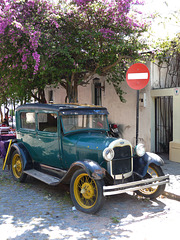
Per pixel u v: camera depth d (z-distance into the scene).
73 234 3.89
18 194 5.80
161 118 9.56
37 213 4.71
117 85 10.59
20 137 6.96
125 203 5.23
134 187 4.71
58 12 7.49
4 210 4.85
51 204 5.17
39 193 5.88
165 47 8.39
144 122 9.45
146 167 5.23
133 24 7.54
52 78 8.38
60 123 5.51
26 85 8.98
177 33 8.81
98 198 4.48
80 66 7.93
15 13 6.88
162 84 9.53
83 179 4.96
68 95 9.59
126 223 4.28
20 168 6.80
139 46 7.65
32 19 7.11
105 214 4.66
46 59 7.21
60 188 6.23
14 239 3.74
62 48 7.49
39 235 3.86
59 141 5.56
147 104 9.28
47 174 6.07
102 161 4.90
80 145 5.21
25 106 6.66
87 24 7.80
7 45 7.08
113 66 8.66
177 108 8.37
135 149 5.34
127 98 10.20
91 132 5.84
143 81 6.06
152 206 5.06
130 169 5.20
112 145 4.86
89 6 7.27
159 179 5.04
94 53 7.97
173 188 5.76
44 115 5.95
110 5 7.35
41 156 6.20
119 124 10.68
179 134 8.38
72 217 4.53
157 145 9.60
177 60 9.71
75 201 4.88
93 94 12.23
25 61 7.12
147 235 3.86
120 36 7.68
